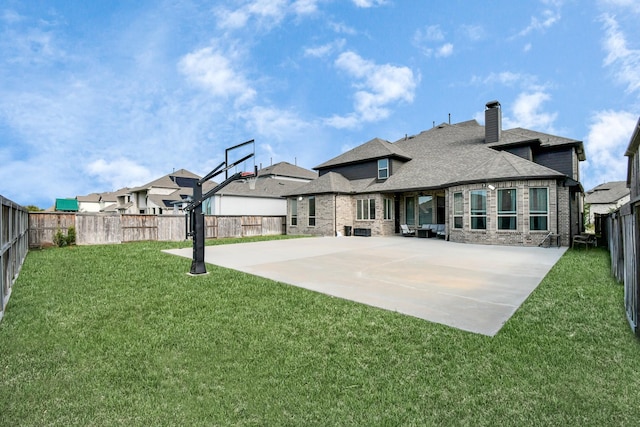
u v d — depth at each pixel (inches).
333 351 143.5
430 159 817.5
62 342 153.3
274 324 174.9
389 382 119.4
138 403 108.4
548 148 668.7
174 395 113.0
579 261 372.8
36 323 176.7
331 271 318.0
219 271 316.5
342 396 111.7
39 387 116.6
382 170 832.3
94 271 313.1
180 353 142.9
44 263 355.9
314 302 212.5
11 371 127.1
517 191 543.8
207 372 127.5
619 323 170.9
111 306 206.5
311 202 851.4
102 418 101.1
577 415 100.3
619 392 110.8
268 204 1152.2
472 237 587.2
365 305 205.6
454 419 100.0
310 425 98.3
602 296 221.1
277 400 109.9
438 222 756.0
